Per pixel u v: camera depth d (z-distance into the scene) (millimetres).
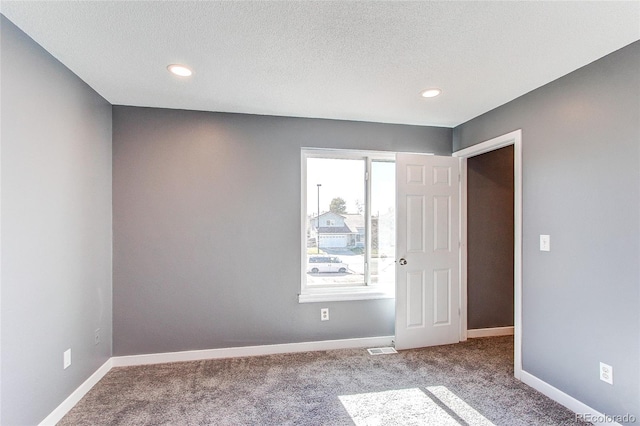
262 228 3006
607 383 1875
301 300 3055
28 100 1740
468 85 2352
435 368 2721
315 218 3238
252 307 2977
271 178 3029
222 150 2936
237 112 2951
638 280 1733
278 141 3049
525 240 2477
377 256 3369
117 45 1814
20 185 1692
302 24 1613
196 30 1670
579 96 2064
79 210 2240
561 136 2184
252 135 2998
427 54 1914
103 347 2580
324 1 1434
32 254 1781
